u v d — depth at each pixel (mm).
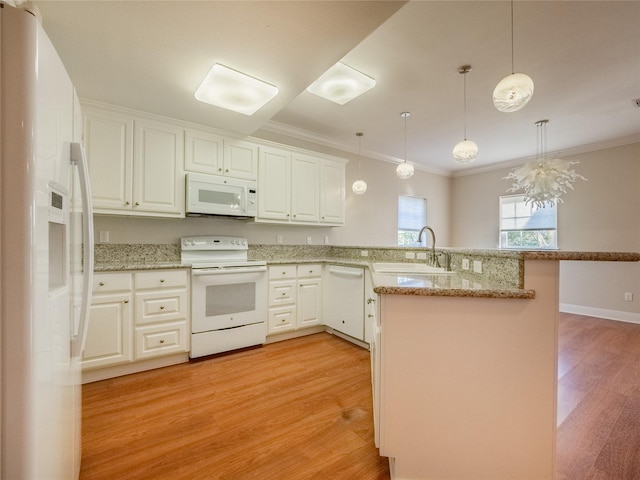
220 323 2785
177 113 2662
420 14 2000
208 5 1458
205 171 2955
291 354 2850
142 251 2902
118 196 2510
